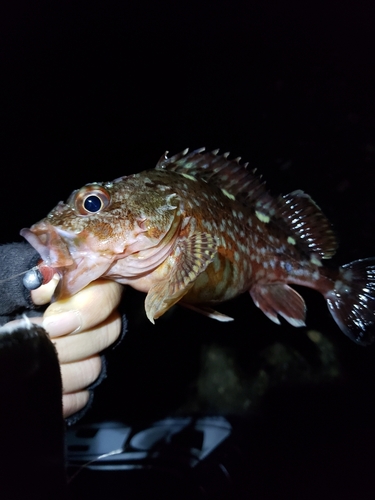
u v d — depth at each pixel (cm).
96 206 26
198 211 30
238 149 86
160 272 29
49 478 16
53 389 17
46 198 87
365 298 40
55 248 24
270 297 37
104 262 26
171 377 51
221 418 47
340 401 48
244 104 89
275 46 89
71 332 23
